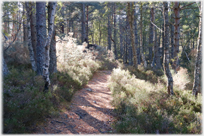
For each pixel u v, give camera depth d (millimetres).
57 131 3873
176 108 5809
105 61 17969
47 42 5488
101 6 25922
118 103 5992
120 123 4449
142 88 7703
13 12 8711
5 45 10633
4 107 3922
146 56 37156
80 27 34625
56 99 5492
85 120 4820
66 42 12562
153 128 4211
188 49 20438
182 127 4430
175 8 8547
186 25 21422
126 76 9914
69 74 8469
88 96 7246
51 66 8102
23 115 3830
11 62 9648
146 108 5559
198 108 6160
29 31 8297
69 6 26609
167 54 7090
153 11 15352
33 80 5969
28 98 4660
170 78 7199
